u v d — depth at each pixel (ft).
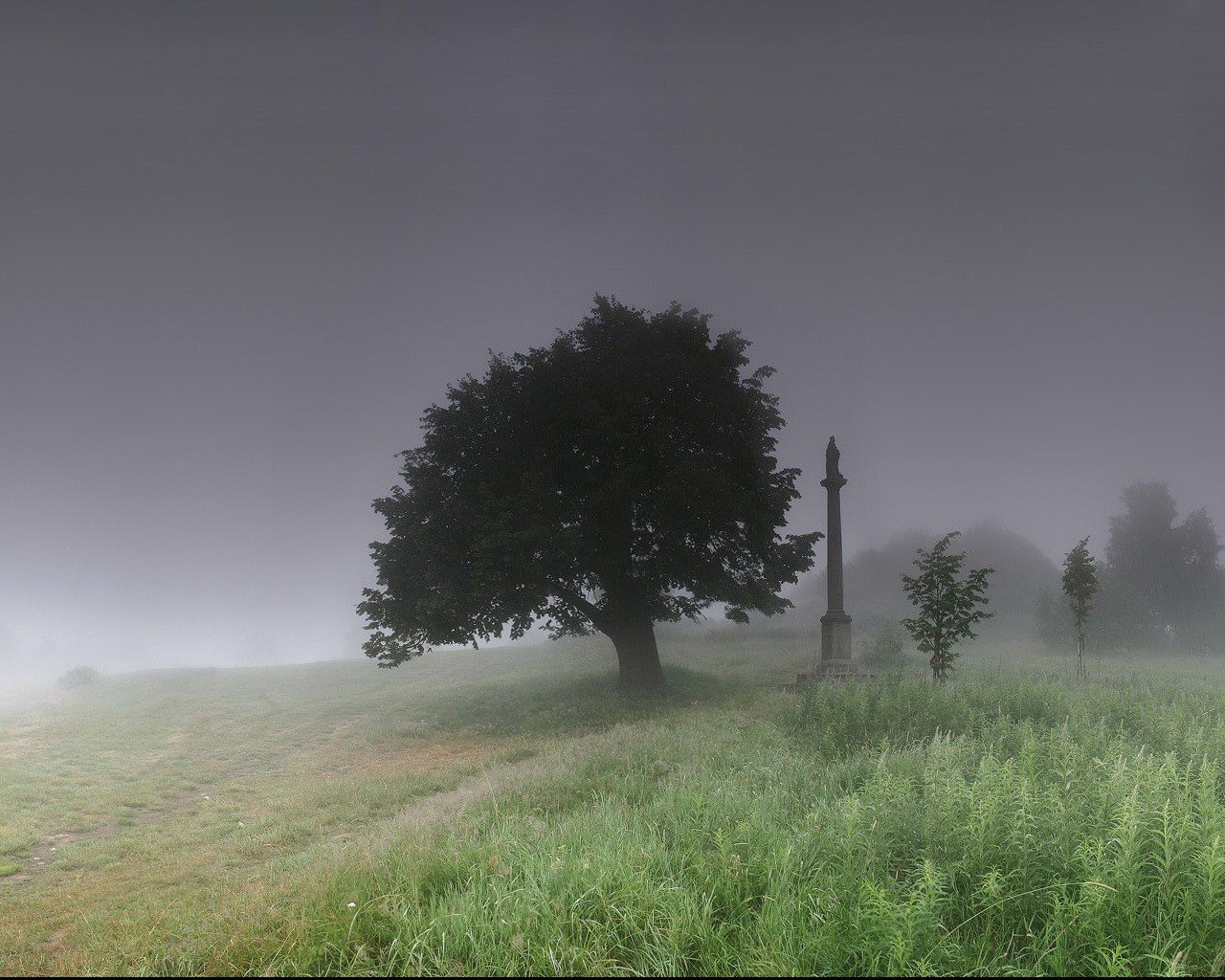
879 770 22.95
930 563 66.03
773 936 13.97
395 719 78.38
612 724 63.57
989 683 53.98
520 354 80.48
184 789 49.83
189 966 15.80
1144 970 12.69
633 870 17.72
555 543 67.97
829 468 91.66
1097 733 30.78
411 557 70.85
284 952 15.83
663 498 71.61
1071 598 77.15
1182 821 15.25
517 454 76.79
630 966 14.07
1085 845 15.21
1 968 18.43
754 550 82.43
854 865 16.76
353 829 35.37
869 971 12.69
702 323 86.33
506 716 76.02
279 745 66.49
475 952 14.66
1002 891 15.15
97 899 26.53
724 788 26.43
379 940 16.24
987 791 18.67
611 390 76.23
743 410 80.64
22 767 54.34
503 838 21.97
